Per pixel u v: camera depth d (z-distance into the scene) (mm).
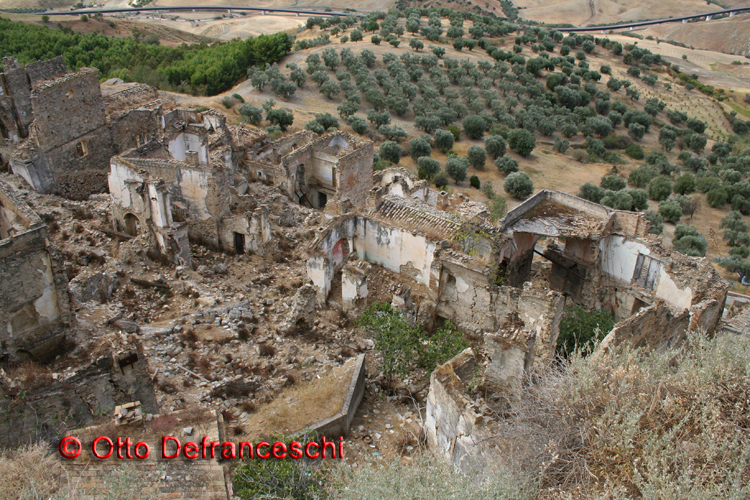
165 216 37375
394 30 161125
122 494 15781
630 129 129000
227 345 30125
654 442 15703
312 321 33250
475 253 36250
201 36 195625
